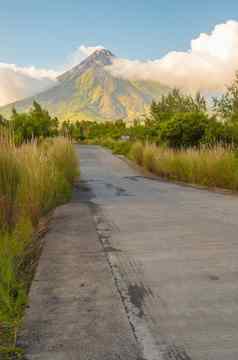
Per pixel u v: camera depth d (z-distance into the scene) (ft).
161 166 51.98
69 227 17.98
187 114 66.28
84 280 10.74
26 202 17.99
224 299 9.32
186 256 12.97
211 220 19.36
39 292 9.84
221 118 60.44
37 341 7.45
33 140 24.86
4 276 9.70
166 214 21.36
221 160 39.14
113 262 12.39
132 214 21.47
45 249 13.99
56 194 24.52
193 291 9.85
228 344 7.30
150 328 7.95
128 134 152.56
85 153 115.75
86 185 40.73
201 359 6.84
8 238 12.99
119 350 7.14
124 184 42.16
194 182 42.22
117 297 9.52
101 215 21.18
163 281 10.61
